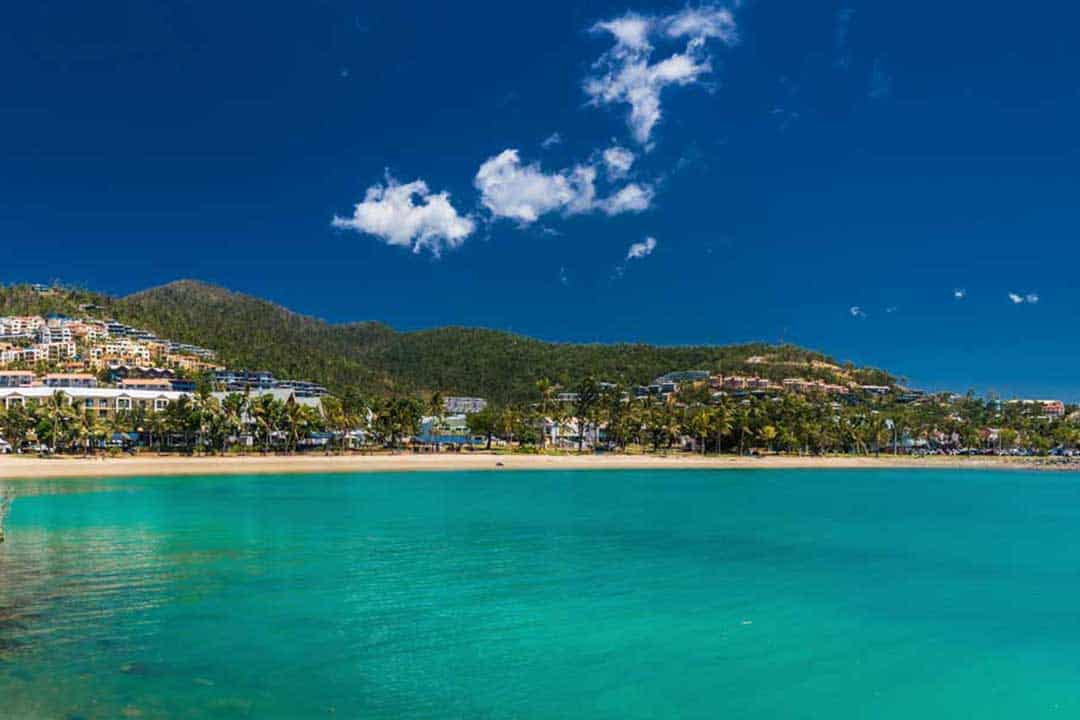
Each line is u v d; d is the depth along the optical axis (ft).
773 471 542.57
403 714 78.38
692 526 225.15
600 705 81.92
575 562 162.40
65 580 136.87
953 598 133.39
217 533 194.39
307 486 344.28
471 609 120.78
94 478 361.10
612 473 478.59
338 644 101.09
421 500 288.51
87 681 85.05
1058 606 127.95
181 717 75.46
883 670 94.43
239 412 542.98
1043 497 347.97
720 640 106.01
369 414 616.80
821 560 169.58
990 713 81.82
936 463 654.94
